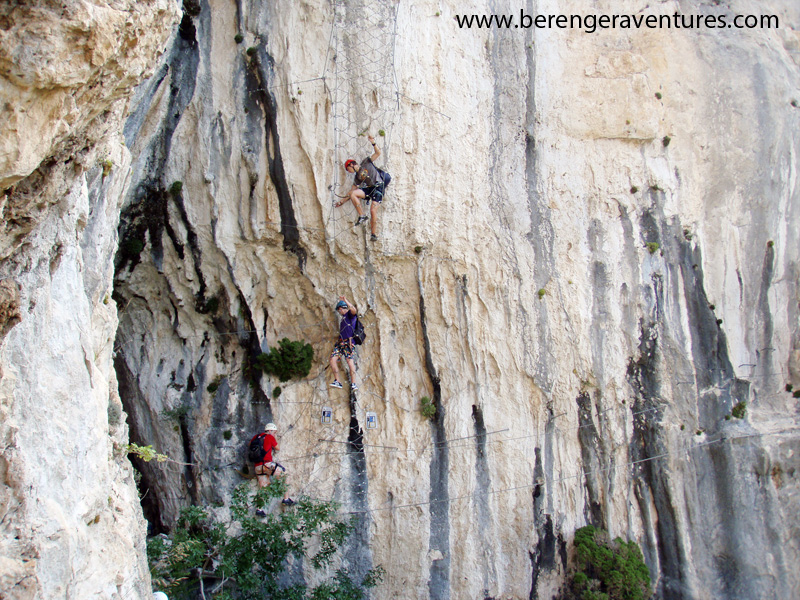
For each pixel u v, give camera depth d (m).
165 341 12.01
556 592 12.01
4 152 3.60
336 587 10.48
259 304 12.01
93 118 4.68
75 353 5.46
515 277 12.35
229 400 11.90
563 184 12.85
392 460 12.00
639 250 13.12
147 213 11.27
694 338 13.24
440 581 11.70
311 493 11.64
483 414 12.23
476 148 12.19
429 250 11.88
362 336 11.77
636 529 12.62
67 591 4.76
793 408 13.62
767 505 12.80
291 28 11.27
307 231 11.53
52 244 5.03
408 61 11.65
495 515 12.03
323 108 11.31
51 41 3.59
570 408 12.54
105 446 6.00
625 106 13.23
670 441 12.81
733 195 13.91
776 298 13.89
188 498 11.79
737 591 12.35
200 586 10.33
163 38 5.38
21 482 4.41
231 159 11.24
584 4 13.65
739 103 14.10
